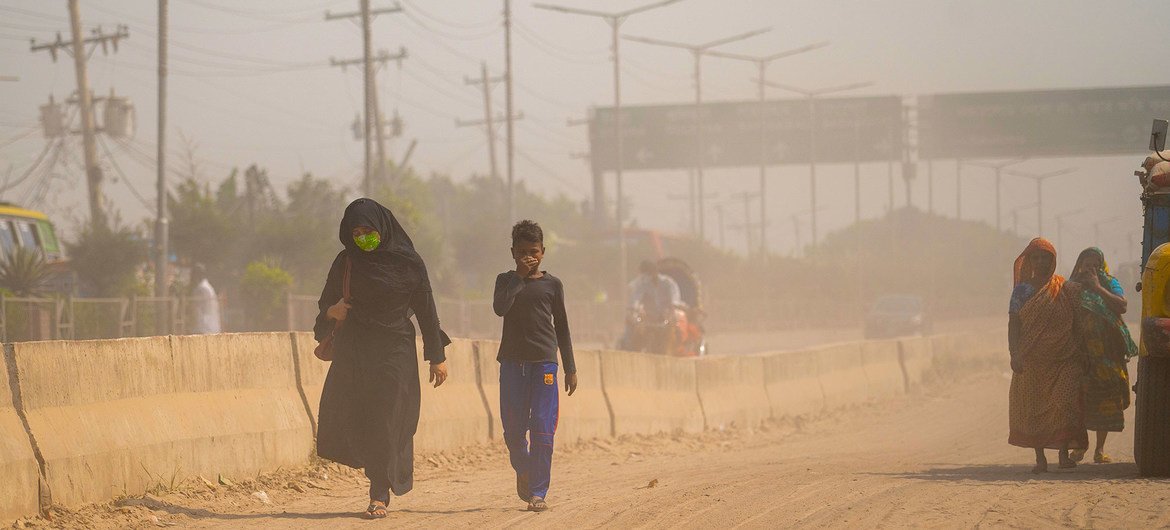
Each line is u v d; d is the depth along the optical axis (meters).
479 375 46.44
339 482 35.09
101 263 134.00
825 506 28.42
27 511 25.36
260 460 33.31
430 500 32.09
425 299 28.14
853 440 59.28
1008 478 34.66
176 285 118.38
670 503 29.50
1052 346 36.06
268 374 34.97
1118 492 29.28
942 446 53.81
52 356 27.14
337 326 27.70
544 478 29.17
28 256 100.38
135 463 28.67
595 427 52.00
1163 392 33.31
